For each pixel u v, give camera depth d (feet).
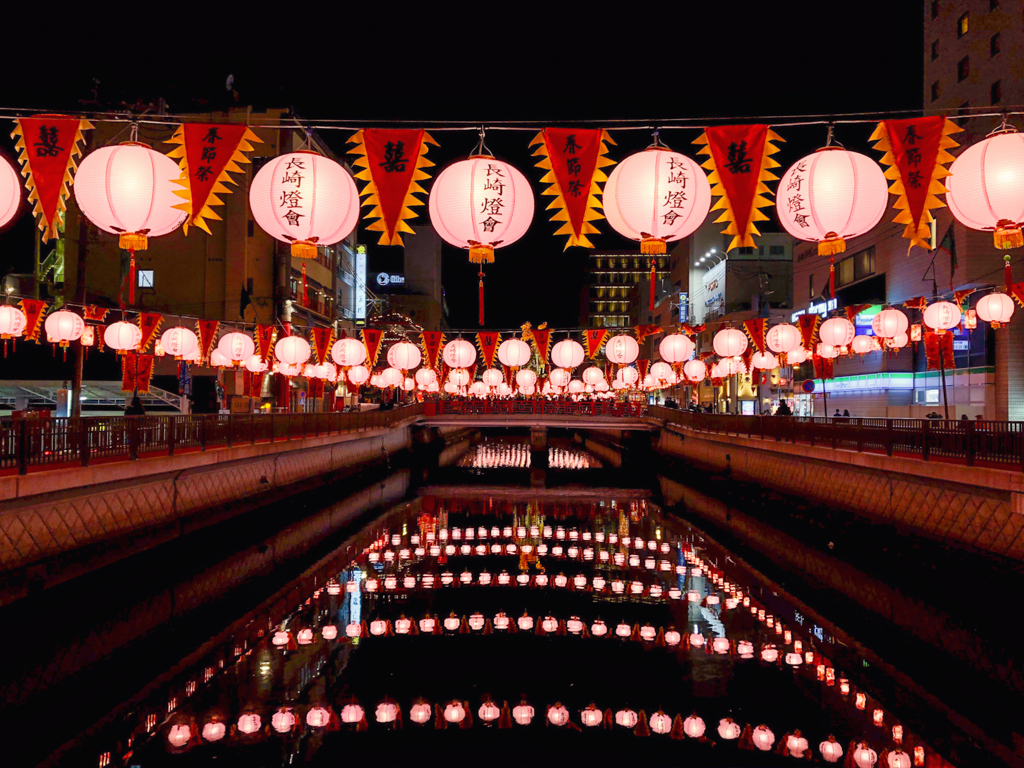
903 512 51.37
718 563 61.72
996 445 40.04
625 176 23.63
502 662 37.63
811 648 39.55
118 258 114.21
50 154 23.59
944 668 36.73
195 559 56.49
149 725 29.94
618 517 87.76
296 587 53.11
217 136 23.39
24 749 27.78
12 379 89.30
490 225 23.97
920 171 23.20
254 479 72.08
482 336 60.49
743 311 165.48
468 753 27.68
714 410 164.35
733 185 23.57
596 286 355.97
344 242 167.73
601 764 26.91
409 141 23.97
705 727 30.01
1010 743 28.43
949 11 113.39
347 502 94.84
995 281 93.45
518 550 67.36
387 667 36.78
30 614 37.42
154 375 100.22
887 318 54.65
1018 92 99.55
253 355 67.05
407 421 141.69
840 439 60.49
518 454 196.34
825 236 23.73
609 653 38.91
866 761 27.25
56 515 40.57
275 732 29.37
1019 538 39.01
